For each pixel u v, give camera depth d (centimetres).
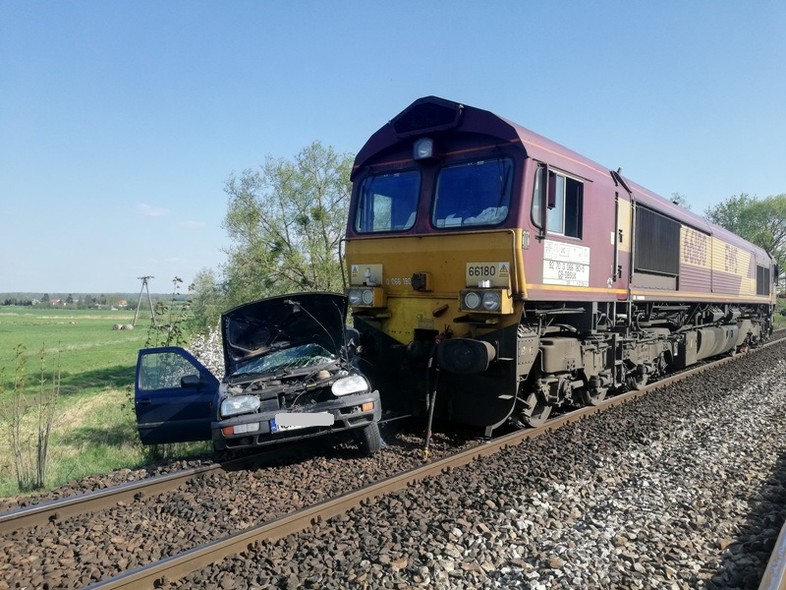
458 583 406
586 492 587
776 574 391
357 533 479
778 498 588
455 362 721
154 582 406
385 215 852
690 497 584
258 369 754
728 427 864
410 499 555
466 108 764
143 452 799
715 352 1630
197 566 427
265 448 745
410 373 830
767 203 6369
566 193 817
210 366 1580
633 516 530
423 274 779
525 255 710
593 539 476
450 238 756
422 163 807
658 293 1145
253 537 462
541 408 861
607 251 923
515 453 710
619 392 1152
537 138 767
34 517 519
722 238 1650
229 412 659
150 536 492
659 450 743
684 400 1064
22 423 999
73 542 482
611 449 737
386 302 838
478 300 712
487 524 498
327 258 1864
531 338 745
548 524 506
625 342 1027
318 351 787
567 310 817
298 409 668
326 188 1920
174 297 1198
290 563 426
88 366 2192
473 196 757
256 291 1872
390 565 423
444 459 657
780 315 4809
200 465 675
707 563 445
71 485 626
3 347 3256
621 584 407
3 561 450
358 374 728
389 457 708
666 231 1205
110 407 1209
